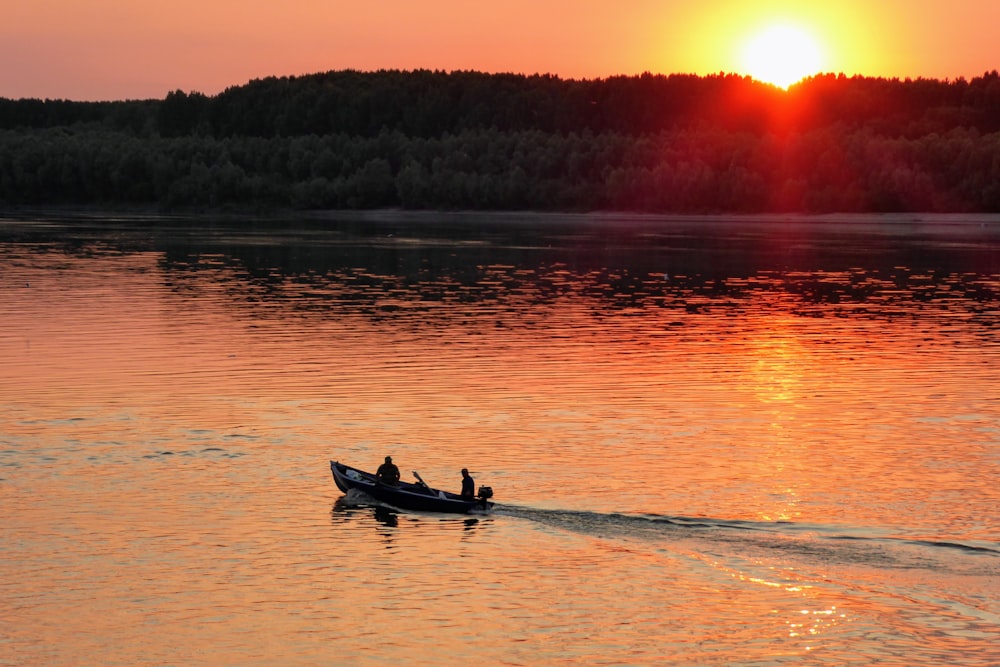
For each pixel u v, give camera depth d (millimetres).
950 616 74750
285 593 78812
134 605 76812
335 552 85688
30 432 116562
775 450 111812
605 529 89750
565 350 167875
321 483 101625
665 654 70750
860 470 105125
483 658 70438
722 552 85438
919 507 94625
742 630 73375
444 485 100938
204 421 121875
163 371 148625
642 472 104375
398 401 132000
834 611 75688
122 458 108000
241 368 151125
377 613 76062
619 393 137250
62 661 69812
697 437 116625
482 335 181750
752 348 171000
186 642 72062
